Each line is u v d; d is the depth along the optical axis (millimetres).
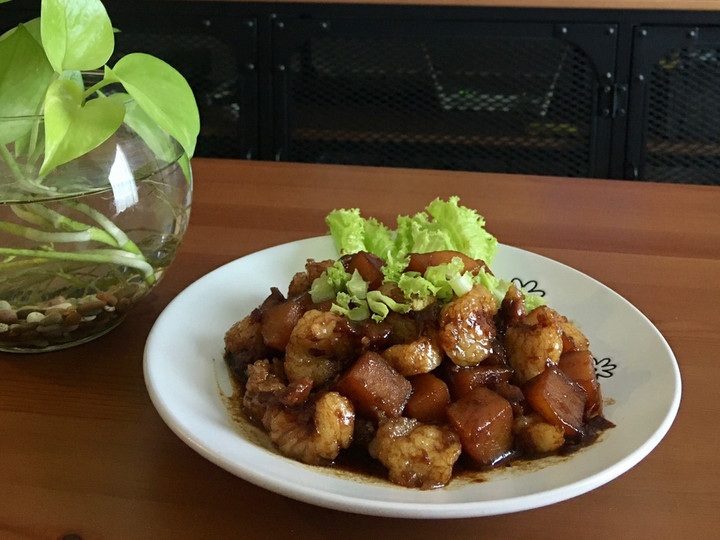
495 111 1133
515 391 393
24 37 389
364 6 1067
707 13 1033
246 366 431
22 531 331
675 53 1064
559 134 1138
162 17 1094
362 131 1160
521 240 602
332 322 401
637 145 1127
